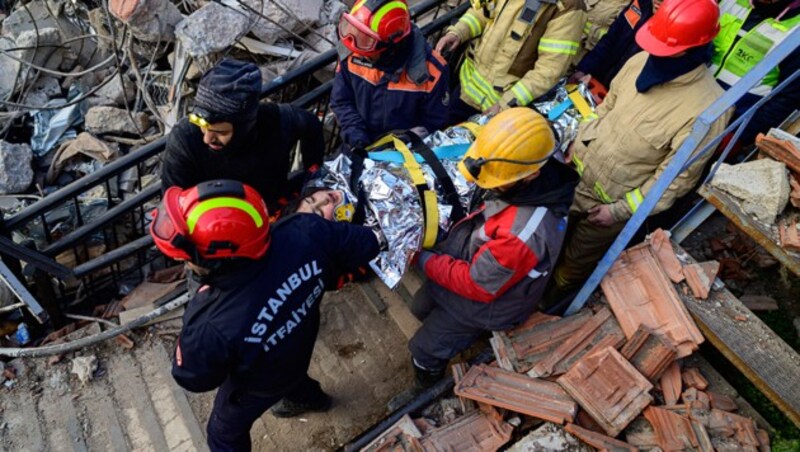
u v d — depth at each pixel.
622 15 3.15
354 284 3.36
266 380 2.07
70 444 2.78
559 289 3.41
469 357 3.07
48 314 3.25
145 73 4.47
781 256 2.01
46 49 4.84
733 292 3.14
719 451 2.12
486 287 2.17
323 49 4.32
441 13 4.78
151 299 3.42
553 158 2.11
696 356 2.51
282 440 2.79
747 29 2.61
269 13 4.08
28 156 4.36
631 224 2.26
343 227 2.11
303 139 2.61
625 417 2.16
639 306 2.42
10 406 2.88
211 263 1.71
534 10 2.89
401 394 2.89
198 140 2.30
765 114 2.55
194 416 2.90
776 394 2.05
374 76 2.71
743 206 2.12
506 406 2.29
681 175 2.50
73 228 3.96
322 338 3.15
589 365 2.28
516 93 3.00
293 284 1.90
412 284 3.40
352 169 2.57
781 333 2.95
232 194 1.68
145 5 3.78
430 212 2.44
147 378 3.03
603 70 3.29
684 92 2.45
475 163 1.98
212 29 3.87
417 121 2.89
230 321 1.79
